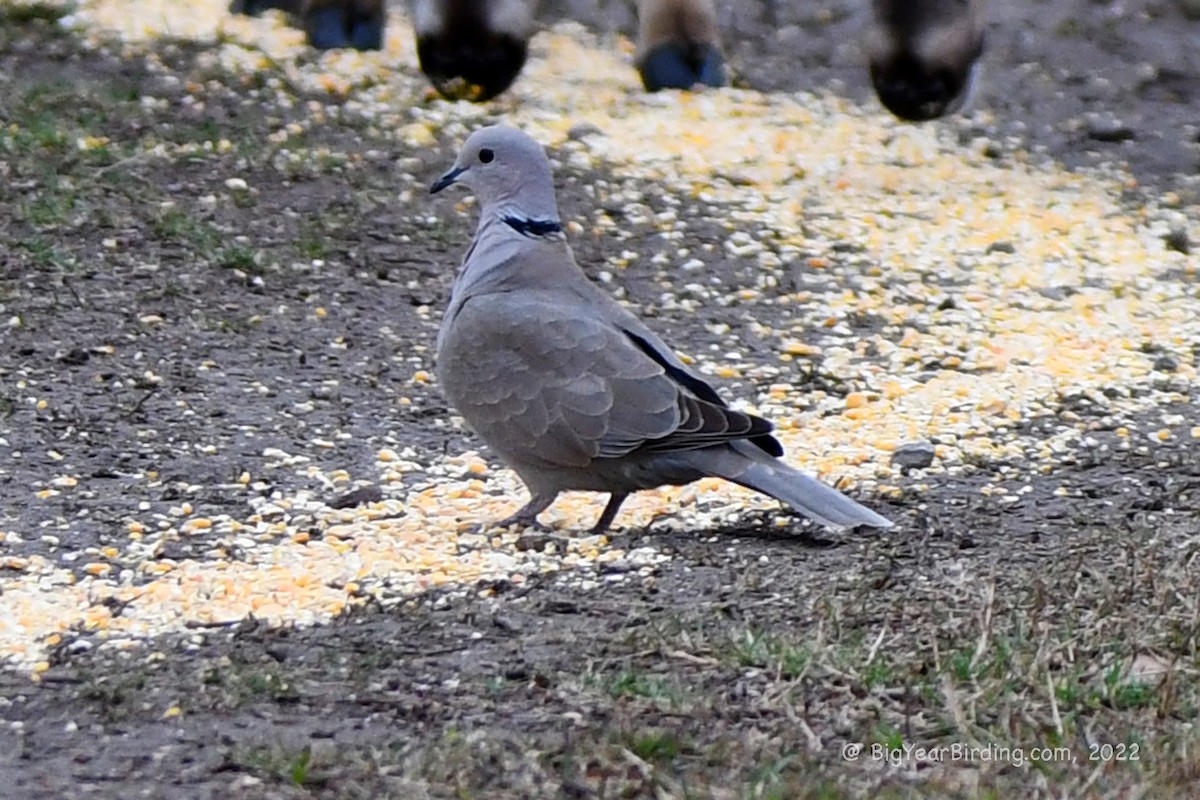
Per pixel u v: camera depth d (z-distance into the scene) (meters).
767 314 14.27
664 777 7.41
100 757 7.62
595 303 10.69
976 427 12.32
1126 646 8.72
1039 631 8.88
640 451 10.08
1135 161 18.20
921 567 9.91
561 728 7.92
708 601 9.41
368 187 16.03
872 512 9.94
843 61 20.44
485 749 7.64
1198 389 13.09
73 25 19.41
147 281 13.99
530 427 10.26
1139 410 12.68
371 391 12.65
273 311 13.74
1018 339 13.88
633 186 16.50
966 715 8.05
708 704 8.15
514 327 10.35
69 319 13.29
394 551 10.14
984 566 9.86
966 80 15.10
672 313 14.23
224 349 13.08
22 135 16.14
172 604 9.41
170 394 12.34
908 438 12.09
